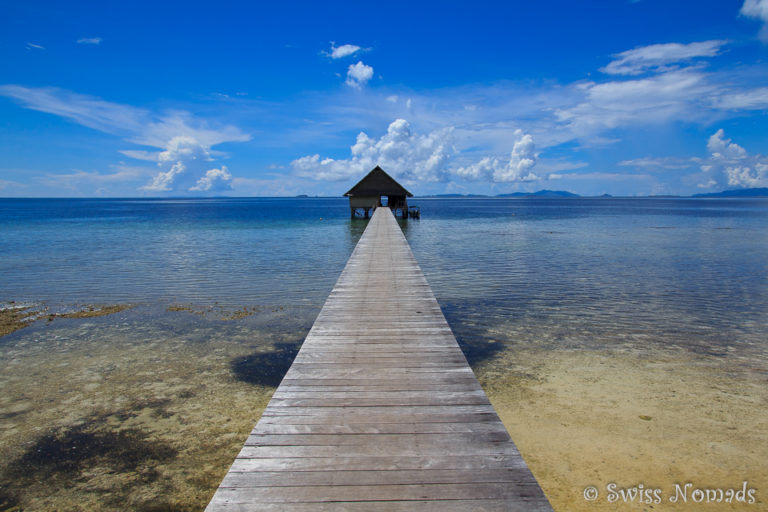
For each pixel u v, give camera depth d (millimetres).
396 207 44125
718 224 40750
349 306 6672
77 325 9141
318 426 3197
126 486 4020
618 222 44156
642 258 18156
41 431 4969
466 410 3447
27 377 6492
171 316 9750
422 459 2781
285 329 8766
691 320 9062
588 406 5363
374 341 5121
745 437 4648
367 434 3088
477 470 2666
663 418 5055
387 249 12867
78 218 55000
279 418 3322
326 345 4984
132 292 12125
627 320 9078
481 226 38375
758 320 9047
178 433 4914
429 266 16094
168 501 3818
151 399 5766
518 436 4711
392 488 2500
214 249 21609
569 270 15195
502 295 11352
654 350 7324
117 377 6492
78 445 4684
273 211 77938
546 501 2393
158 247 22609
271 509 2332
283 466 2707
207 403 5648
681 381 6070
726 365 6648
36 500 3844
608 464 4219
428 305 6723
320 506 2357
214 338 8258
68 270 15695
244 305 10641
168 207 112062
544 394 5699
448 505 2367
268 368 6828
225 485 2520
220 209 91188
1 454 4516
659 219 50000
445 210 82625
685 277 13867
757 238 26781
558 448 4480
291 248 21891
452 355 4672
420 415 3365
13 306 10789
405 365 4398
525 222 44375
